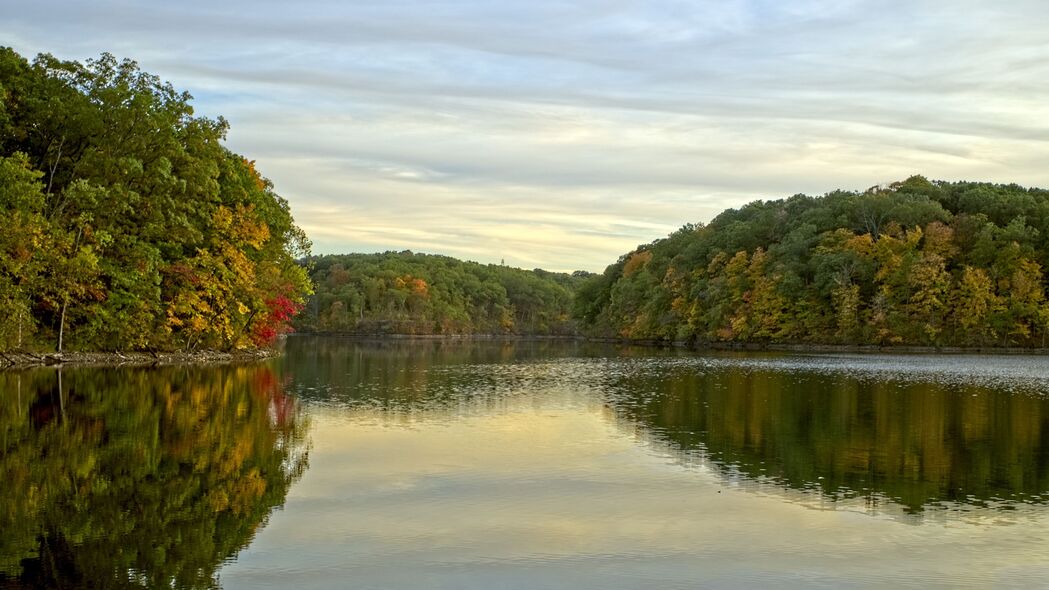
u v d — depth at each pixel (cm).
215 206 5903
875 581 1222
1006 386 4431
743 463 2091
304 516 1537
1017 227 9550
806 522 1535
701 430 2644
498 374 5206
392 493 1720
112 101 4988
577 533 1446
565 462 2069
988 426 2792
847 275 9656
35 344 4856
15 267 4375
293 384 4156
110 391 3444
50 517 1499
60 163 5109
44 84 4922
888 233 10081
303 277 7412
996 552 1366
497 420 2841
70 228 4847
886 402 3541
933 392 4031
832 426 2767
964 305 9275
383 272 19850
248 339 6656
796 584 1205
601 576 1230
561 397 3672
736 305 11044
